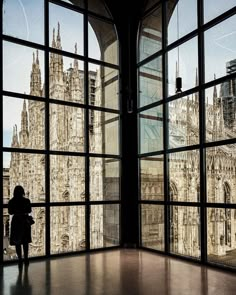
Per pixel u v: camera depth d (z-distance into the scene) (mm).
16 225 5535
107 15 7988
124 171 7656
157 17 7406
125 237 7492
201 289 4383
